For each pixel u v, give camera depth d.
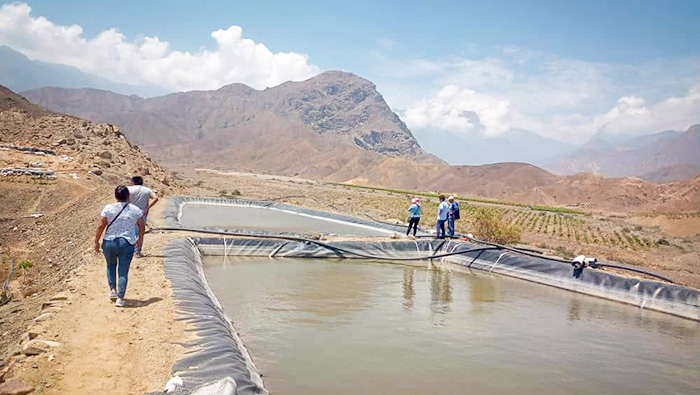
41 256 16.55
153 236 15.67
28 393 5.16
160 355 6.50
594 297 13.80
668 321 11.70
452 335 9.71
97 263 11.37
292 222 25.23
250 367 7.14
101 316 7.81
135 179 12.27
